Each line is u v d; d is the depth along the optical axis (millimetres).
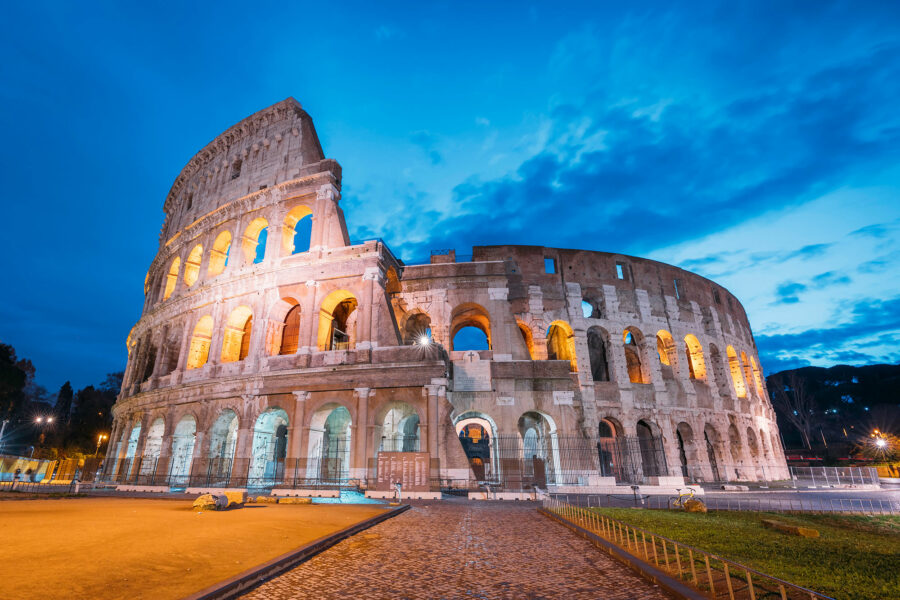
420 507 29312
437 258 55312
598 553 15852
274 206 50562
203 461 43312
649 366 54625
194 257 57656
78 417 95938
